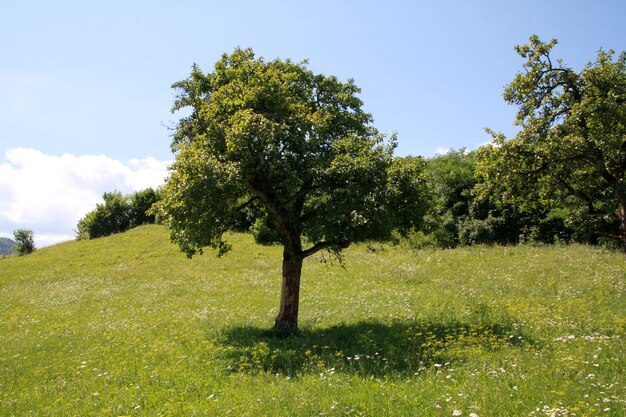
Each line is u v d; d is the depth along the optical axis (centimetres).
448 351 1170
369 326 1587
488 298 1959
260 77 1532
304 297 2409
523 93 2561
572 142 2244
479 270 2720
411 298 2103
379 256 3769
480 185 2625
